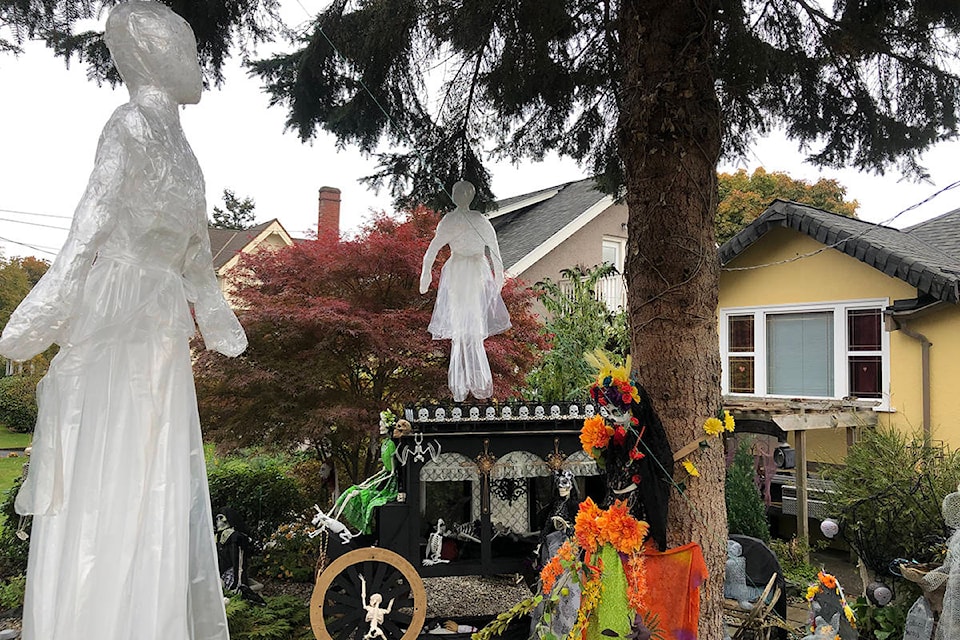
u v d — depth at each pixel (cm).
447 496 408
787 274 847
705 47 304
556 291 832
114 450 194
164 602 195
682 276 302
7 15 262
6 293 1511
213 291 232
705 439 300
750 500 618
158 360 205
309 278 570
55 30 272
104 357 196
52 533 188
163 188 206
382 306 559
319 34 317
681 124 300
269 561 596
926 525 418
